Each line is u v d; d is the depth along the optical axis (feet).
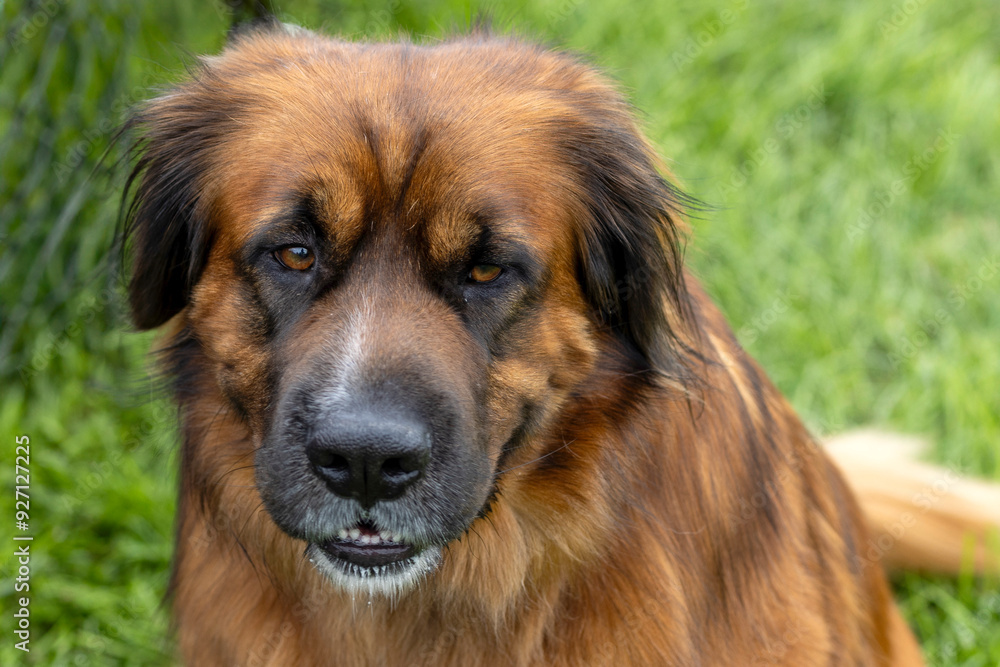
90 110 21.80
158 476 21.98
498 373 12.10
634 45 30.42
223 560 14.08
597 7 30.86
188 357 13.73
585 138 13.00
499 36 14.69
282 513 11.37
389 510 11.18
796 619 14.29
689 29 31.60
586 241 12.91
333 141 11.68
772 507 14.37
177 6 22.50
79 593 19.80
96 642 19.15
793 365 24.38
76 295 22.62
